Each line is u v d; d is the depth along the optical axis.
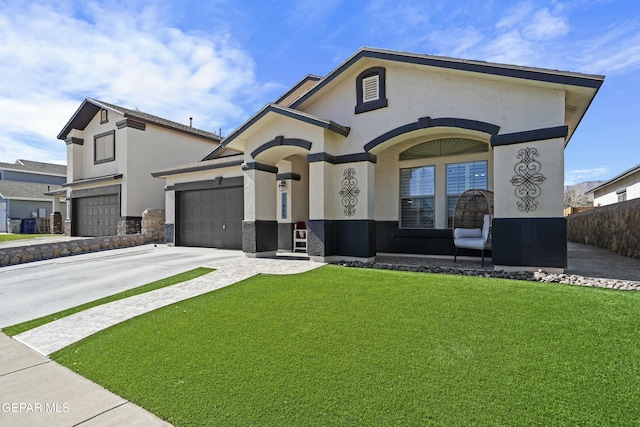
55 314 5.82
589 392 2.86
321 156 9.28
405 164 11.26
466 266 8.23
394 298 5.43
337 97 9.81
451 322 4.41
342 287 6.25
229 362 3.72
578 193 41.22
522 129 7.26
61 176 37.72
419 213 11.12
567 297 5.09
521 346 3.70
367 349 3.83
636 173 19.59
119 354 4.12
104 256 12.23
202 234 14.99
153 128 19.33
